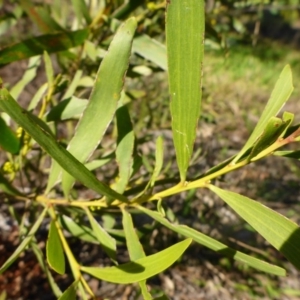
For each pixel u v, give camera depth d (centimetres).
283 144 16
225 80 103
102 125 20
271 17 195
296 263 17
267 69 147
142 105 46
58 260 19
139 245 20
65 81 27
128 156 22
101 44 33
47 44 28
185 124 18
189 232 19
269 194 70
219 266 55
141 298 47
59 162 17
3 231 49
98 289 47
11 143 24
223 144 73
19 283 45
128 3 33
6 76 82
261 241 59
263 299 52
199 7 16
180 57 17
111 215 28
